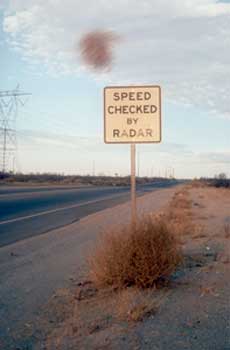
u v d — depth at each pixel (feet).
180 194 187.83
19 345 22.75
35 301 30.45
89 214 100.37
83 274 38.11
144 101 37.91
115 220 86.48
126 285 32.17
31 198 147.54
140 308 27.14
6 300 30.81
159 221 35.24
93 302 29.50
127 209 114.32
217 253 47.47
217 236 60.54
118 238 33.06
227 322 25.86
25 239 61.77
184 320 26.13
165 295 30.86
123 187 301.84
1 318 26.99
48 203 130.72
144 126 37.83
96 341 22.91
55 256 48.29
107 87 38.09
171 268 32.76
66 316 27.07
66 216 94.73
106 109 38.06
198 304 29.22
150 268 31.86
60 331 24.48
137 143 37.78
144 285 31.91
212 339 23.26
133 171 37.76
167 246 32.91
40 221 84.64
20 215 95.14
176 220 76.48
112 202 141.90
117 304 28.53
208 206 127.54
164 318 26.40
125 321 25.79
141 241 32.40
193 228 65.41
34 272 39.99
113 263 32.09
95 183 389.19
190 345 22.45
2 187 232.53
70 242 58.70
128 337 23.41
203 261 42.86
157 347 22.16
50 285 34.83
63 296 31.30
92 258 35.14
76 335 23.76
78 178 502.79
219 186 373.20
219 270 38.93
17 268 41.91
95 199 156.46
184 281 34.73
